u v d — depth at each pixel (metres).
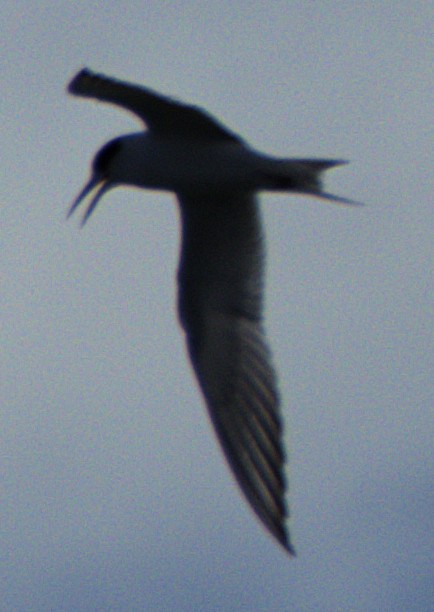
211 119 12.34
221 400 13.95
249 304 13.92
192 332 14.12
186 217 13.66
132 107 12.34
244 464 13.62
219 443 13.84
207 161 12.84
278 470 13.41
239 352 13.92
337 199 12.62
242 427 13.76
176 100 12.04
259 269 13.83
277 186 12.90
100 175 13.53
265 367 13.76
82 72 11.72
